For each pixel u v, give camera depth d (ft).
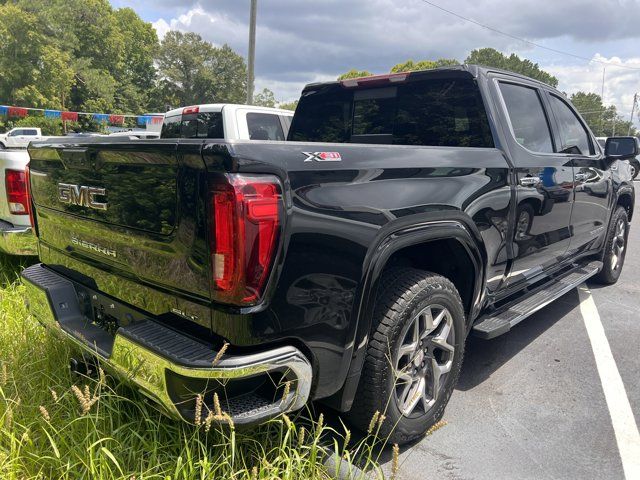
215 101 274.98
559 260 14.47
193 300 6.66
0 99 164.25
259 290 6.29
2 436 7.45
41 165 9.66
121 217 7.55
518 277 12.26
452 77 11.63
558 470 8.37
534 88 13.15
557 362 12.39
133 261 7.54
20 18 164.55
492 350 13.07
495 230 10.40
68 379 9.27
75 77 194.90
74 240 8.97
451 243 9.43
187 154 6.31
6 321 11.71
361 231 7.35
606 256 18.02
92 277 8.70
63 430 7.68
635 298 17.65
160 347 6.50
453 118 11.77
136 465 7.24
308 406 8.89
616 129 314.55
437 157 9.18
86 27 226.58
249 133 24.71
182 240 6.59
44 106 169.48
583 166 14.39
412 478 8.11
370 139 13.46
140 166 7.03
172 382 6.41
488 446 8.99
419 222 8.32
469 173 9.73
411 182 8.39
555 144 13.64
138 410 8.30
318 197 6.88
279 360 6.46
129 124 187.93
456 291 9.12
